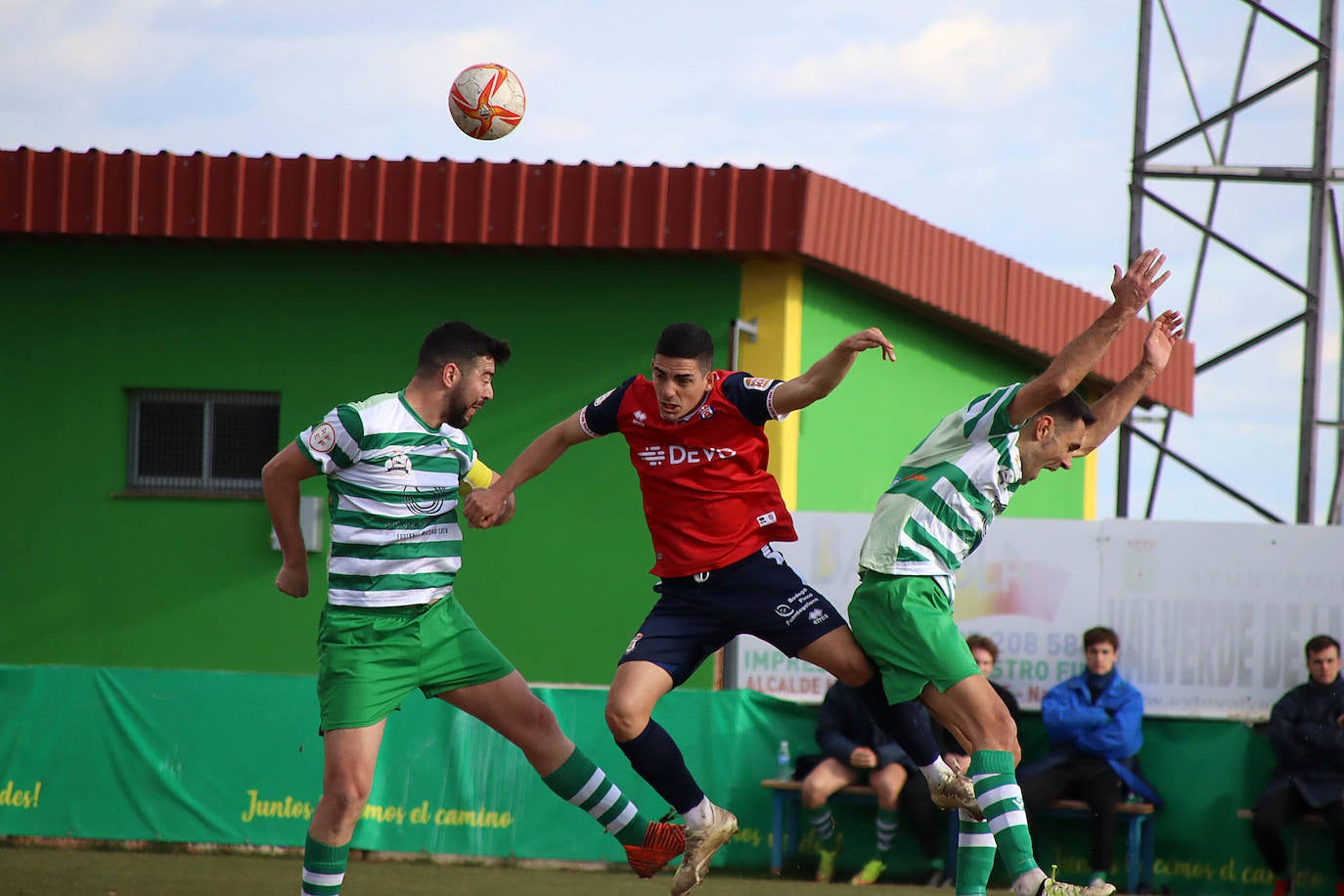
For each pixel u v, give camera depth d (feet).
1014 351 86.99
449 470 38.34
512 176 65.77
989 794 35.17
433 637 37.99
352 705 36.99
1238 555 55.57
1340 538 54.85
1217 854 54.75
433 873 52.90
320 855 36.70
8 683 58.29
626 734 36.29
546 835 55.62
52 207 68.49
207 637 70.38
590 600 68.08
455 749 56.39
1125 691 54.49
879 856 54.85
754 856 56.39
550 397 69.15
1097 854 53.11
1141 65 97.45
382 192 66.49
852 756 54.34
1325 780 52.24
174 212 67.97
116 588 71.31
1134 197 97.76
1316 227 95.30
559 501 68.64
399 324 70.54
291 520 37.93
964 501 36.50
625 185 65.00
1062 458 37.88
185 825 56.90
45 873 50.42
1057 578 56.80
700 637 37.11
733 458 36.09
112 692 57.93
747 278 67.67
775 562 36.91
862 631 36.60
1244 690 55.26
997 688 55.98
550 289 69.46
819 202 64.80
